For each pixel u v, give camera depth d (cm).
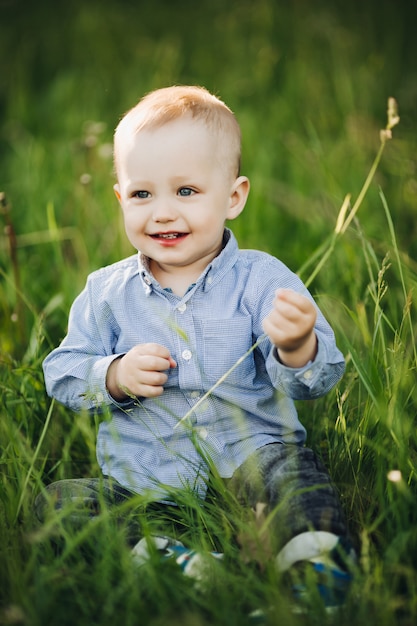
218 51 584
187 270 199
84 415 200
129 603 152
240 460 192
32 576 169
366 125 415
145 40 595
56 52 606
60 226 355
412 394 213
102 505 175
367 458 201
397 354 211
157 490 192
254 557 170
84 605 156
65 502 184
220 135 194
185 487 185
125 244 312
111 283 204
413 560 170
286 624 146
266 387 197
